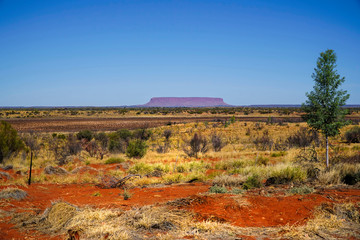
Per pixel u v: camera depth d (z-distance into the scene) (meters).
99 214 5.68
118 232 4.78
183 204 6.23
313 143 24.20
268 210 5.88
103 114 118.56
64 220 5.61
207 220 5.35
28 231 5.30
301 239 4.34
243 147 27.73
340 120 11.38
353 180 8.59
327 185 8.37
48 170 13.20
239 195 7.02
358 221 5.05
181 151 26.44
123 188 10.08
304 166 11.11
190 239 4.50
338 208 5.51
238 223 5.26
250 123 52.94
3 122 18.48
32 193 8.77
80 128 59.28
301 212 5.59
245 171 12.00
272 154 20.66
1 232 5.20
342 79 11.23
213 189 7.92
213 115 110.38
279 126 45.72
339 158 12.33
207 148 25.30
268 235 4.60
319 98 11.55
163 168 14.85
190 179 11.79
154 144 32.91
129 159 20.98
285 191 7.46
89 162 18.41
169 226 5.08
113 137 32.91
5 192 7.61
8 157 18.05
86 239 4.60
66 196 8.59
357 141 25.03
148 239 4.57
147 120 84.06
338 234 4.50
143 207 6.15
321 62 11.53
